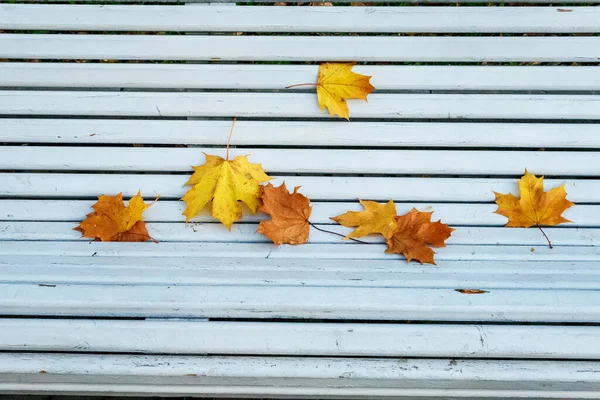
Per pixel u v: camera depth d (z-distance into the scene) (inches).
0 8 82.3
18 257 81.5
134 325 78.2
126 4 84.7
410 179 83.5
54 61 86.7
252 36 82.8
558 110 82.8
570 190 83.3
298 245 82.7
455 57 82.8
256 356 78.7
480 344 77.7
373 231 82.7
